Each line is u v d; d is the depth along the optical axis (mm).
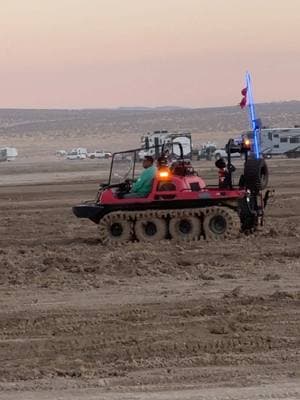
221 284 16203
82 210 22844
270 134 88812
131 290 15875
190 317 13422
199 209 22125
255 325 12695
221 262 18734
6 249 22328
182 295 15227
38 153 167250
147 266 18234
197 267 18078
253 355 11023
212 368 10461
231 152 22828
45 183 56281
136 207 22531
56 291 15984
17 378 10297
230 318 13164
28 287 16453
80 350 11641
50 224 29375
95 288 16188
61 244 23344
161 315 13602
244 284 16141
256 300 14398
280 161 80500
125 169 22984
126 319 13438
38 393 9539
